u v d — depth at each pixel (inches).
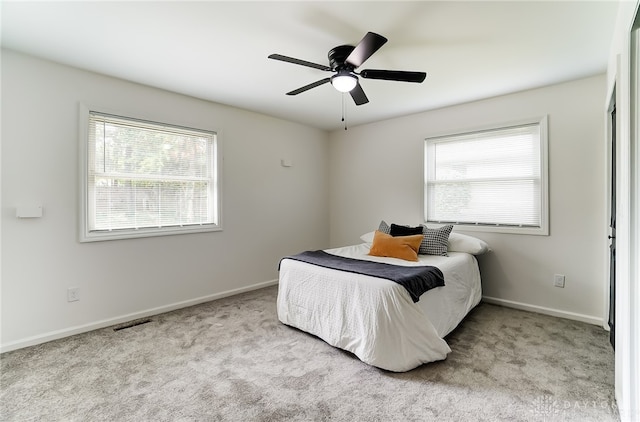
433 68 103.8
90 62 99.6
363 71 86.0
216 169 141.9
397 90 123.9
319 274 99.5
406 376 78.0
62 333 101.0
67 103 101.7
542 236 122.3
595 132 110.6
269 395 70.7
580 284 114.6
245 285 154.9
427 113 152.9
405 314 81.1
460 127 141.9
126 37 84.6
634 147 54.6
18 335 93.7
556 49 91.0
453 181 146.6
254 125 157.2
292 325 107.7
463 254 124.1
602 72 107.3
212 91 126.3
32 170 95.7
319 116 163.5
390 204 168.9
